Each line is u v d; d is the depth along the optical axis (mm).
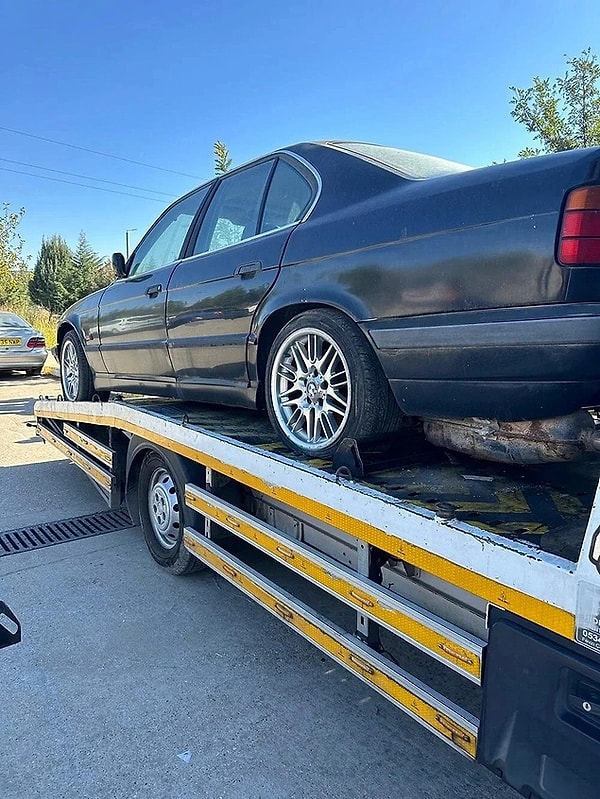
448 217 2156
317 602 3186
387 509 2061
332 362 2695
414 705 1943
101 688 2676
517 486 2297
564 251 1819
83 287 61938
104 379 5051
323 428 2750
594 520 1387
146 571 3881
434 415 2299
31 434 8320
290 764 2242
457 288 2096
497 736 1621
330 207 2781
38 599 3498
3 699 2602
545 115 16266
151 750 2307
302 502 2496
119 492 4488
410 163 2852
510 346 1956
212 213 3766
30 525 4719
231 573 3004
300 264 2777
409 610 1964
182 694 2639
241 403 3350
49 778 2170
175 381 3959
